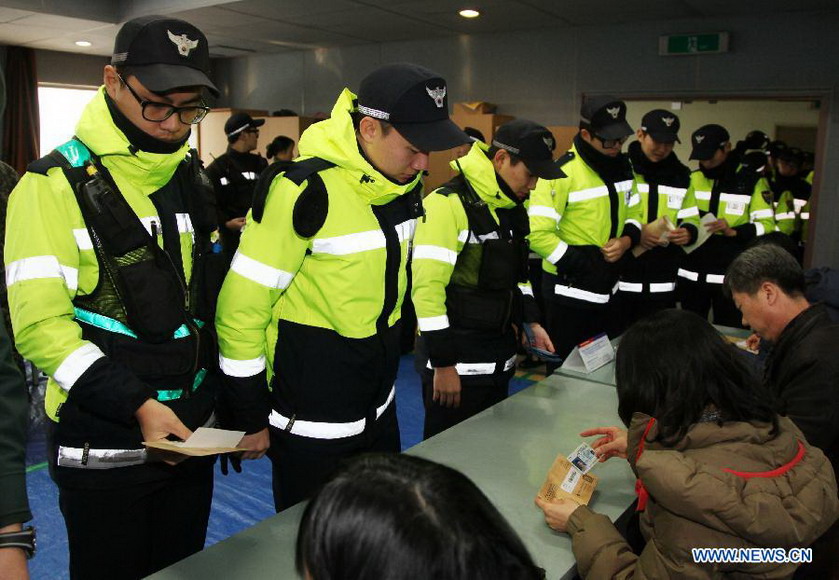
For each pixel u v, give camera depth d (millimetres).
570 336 3162
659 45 5598
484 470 1536
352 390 1594
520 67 6422
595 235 3080
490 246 2189
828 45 4965
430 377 2365
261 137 7539
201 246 1553
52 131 8508
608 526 1245
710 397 1150
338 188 1510
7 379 958
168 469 1438
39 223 1269
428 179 6254
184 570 1103
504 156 2166
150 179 1394
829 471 1169
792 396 1679
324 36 6898
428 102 1451
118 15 6434
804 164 5680
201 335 1488
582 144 3025
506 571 535
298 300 1566
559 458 1473
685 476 1061
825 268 2213
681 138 7070
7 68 7801
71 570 1455
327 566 520
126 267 1345
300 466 1621
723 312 4359
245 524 2805
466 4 5297
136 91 1274
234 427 1549
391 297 1623
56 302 1279
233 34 6863
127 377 1292
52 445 1394
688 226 3631
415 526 514
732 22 5297
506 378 2383
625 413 1234
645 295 3689
